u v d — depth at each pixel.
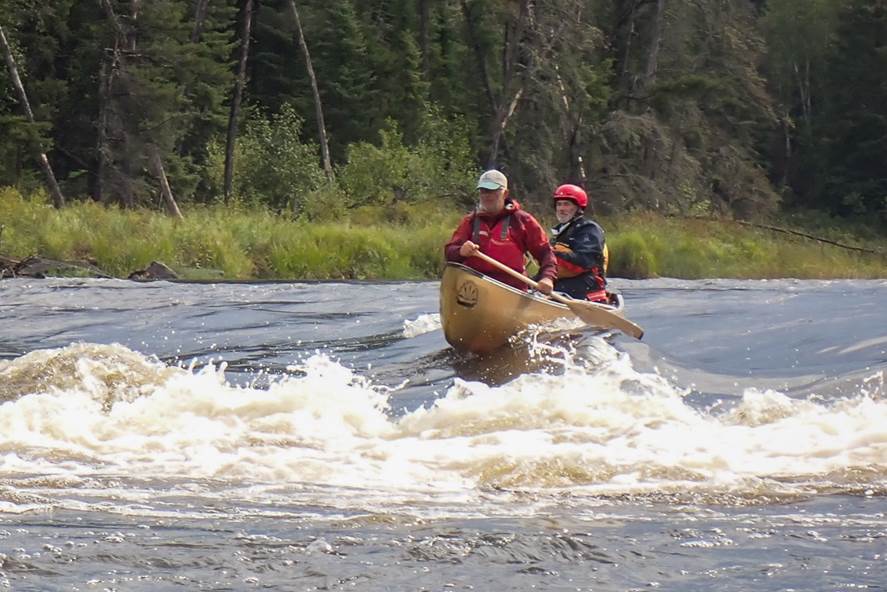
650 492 20.00
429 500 19.42
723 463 21.73
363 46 185.25
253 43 186.00
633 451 22.30
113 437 23.20
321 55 183.75
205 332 42.25
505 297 33.41
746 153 187.00
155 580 15.12
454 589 15.01
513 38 151.88
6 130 119.81
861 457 22.02
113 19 130.25
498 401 25.22
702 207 151.38
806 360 32.25
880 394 26.75
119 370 28.44
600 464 21.56
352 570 15.62
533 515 18.53
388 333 40.88
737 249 115.19
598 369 29.42
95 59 134.62
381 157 139.12
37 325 44.81
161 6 134.62
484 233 34.59
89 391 26.84
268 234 91.69
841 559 16.31
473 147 177.38
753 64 176.88
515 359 31.95
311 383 26.48
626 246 101.00
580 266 36.44
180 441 22.95
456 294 33.25
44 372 28.05
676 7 173.62
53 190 122.31
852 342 34.69
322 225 102.38
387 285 70.12
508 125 161.50
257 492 19.75
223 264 86.19
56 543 16.50
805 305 50.31
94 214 91.31
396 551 16.44
